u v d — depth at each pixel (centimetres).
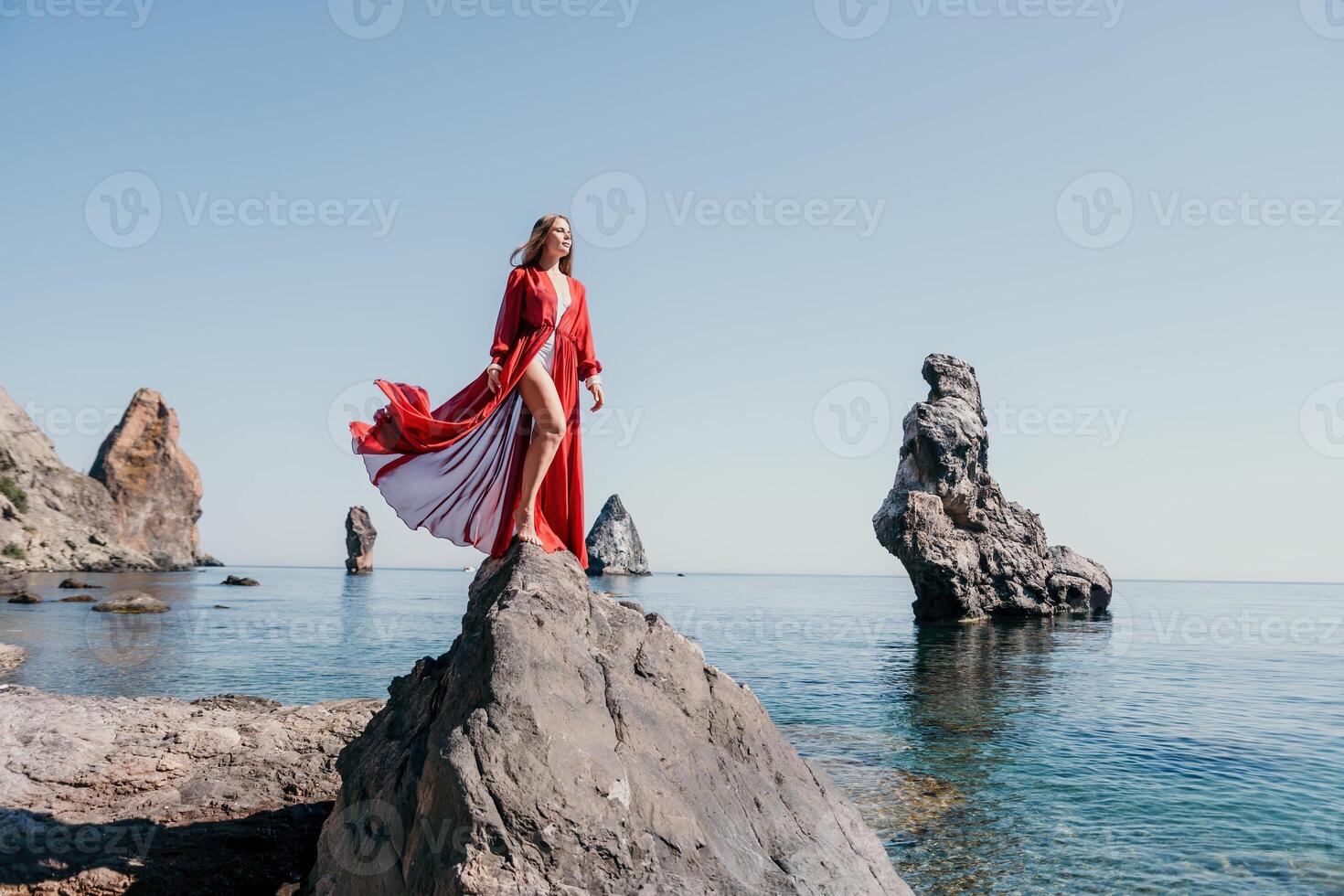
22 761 961
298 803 948
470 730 572
